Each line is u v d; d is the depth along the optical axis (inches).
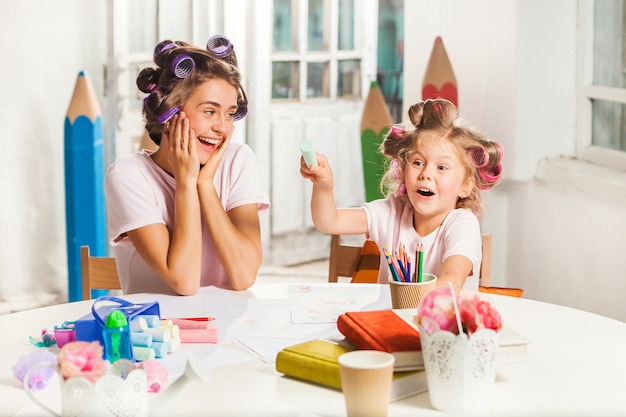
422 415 45.1
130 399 41.8
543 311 65.1
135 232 72.4
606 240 108.6
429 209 70.2
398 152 72.1
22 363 49.7
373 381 42.5
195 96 70.9
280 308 65.3
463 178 71.2
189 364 44.1
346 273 82.0
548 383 50.1
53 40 142.3
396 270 61.5
